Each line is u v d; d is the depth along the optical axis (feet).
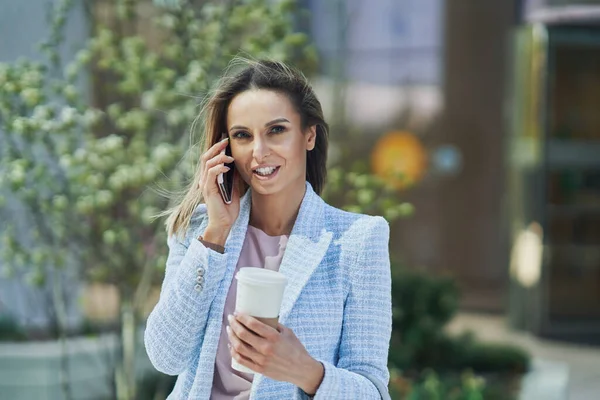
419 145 43.78
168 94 17.74
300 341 7.26
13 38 25.34
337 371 6.98
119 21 20.33
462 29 43.21
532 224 37.63
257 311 6.63
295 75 7.80
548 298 38.50
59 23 18.89
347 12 41.16
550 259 38.63
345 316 7.60
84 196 17.69
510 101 41.75
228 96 7.78
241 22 18.78
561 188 38.27
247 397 7.55
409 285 26.99
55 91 17.67
